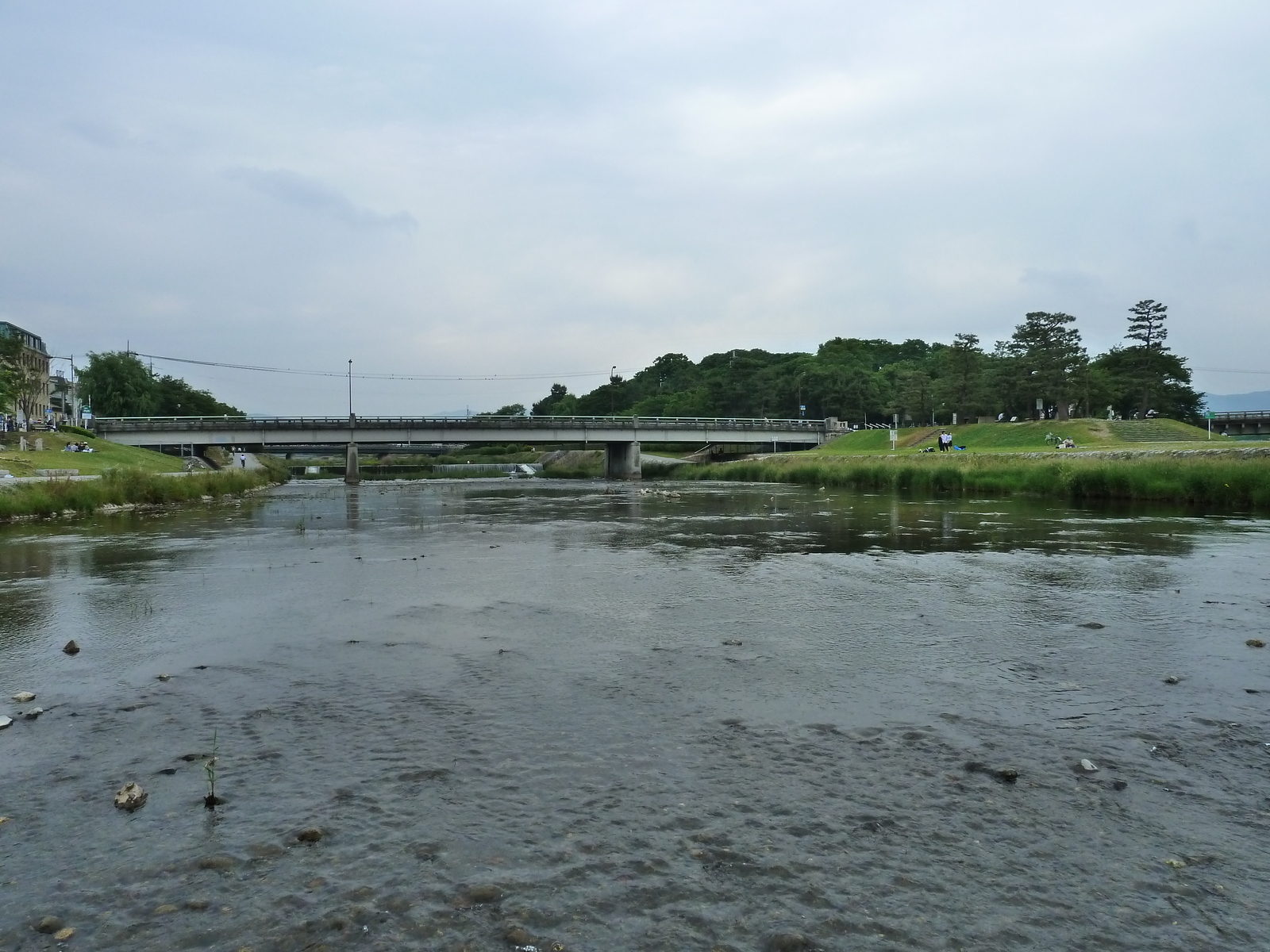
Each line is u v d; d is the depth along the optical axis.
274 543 23.77
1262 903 4.70
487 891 4.81
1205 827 5.59
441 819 5.71
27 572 17.75
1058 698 8.35
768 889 4.84
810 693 8.58
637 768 6.59
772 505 38.59
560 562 19.20
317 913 4.61
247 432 83.12
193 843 5.39
